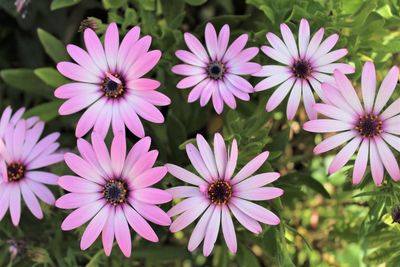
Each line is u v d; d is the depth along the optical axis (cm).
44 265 42
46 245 45
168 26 45
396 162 37
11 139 41
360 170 37
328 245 51
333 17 42
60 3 44
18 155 41
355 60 42
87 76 38
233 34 45
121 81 38
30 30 53
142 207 36
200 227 37
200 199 37
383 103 37
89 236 36
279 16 43
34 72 48
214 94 39
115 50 37
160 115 37
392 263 42
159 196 36
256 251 51
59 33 52
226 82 40
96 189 37
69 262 42
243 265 44
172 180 39
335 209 51
